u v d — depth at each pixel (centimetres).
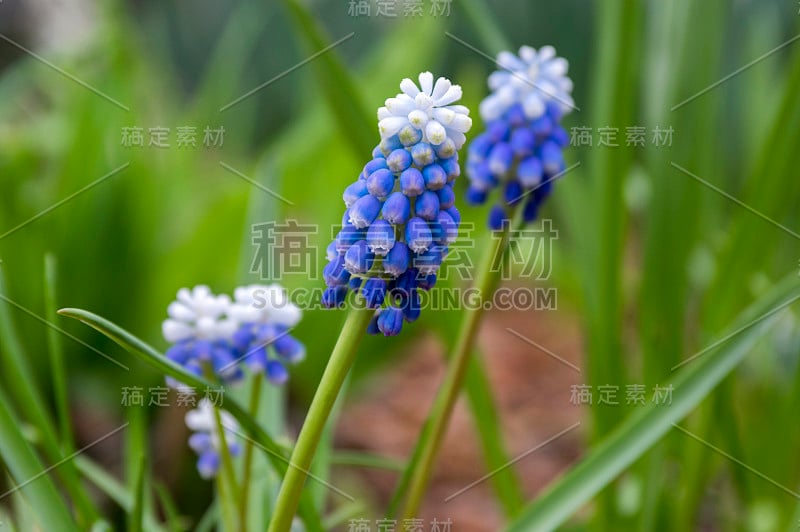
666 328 53
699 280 67
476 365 49
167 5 162
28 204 72
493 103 42
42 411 43
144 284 72
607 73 49
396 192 35
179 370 37
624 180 49
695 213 53
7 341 44
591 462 42
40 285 67
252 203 51
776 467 53
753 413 60
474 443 82
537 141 42
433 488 75
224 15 163
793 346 58
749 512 52
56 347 43
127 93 78
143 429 46
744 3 94
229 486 42
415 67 83
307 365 69
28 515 44
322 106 83
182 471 64
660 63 53
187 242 73
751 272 53
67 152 72
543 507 42
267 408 46
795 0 94
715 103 52
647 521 48
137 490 40
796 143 50
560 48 132
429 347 104
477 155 42
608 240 50
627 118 49
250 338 40
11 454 40
